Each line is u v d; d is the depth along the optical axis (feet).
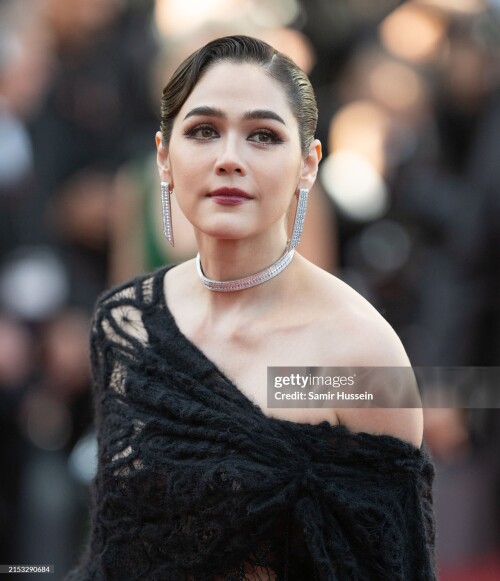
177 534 18.38
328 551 18.16
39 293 36.50
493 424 33.01
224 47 18.33
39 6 42.14
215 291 18.89
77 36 41.60
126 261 34.30
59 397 35.94
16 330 35.91
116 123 40.42
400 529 18.37
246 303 18.80
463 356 33.65
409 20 39.04
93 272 38.06
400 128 37.96
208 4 35.04
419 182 37.14
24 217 38.50
